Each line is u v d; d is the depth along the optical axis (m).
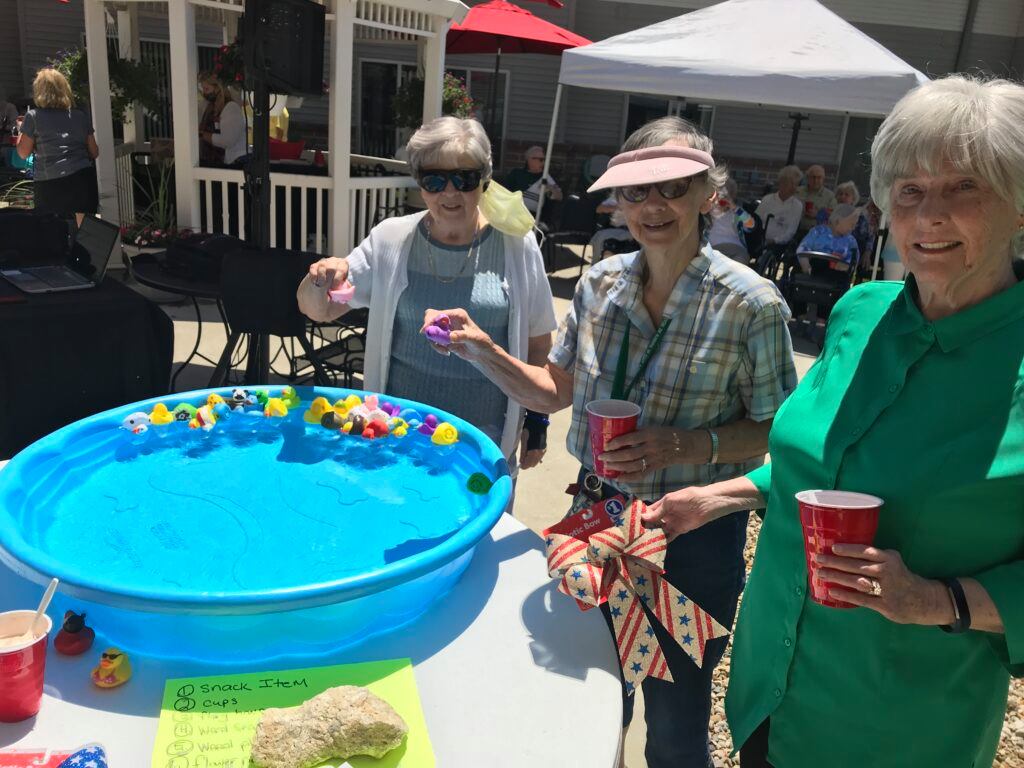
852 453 1.42
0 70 13.20
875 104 6.73
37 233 4.63
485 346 2.06
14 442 3.82
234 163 7.16
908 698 1.41
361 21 6.47
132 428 2.28
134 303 3.98
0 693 1.25
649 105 14.04
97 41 7.51
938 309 1.37
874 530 1.26
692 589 1.95
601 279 2.02
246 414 2.50
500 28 9.84
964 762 1.44
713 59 7.30
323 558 1.71
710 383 1.87
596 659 1.54
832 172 14.22
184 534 1.79
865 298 1.55
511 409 2.66
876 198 1.39
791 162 11.31
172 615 1.41
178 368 5.59
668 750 2.05
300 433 2.42
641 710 2.81
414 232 2.63
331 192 6.74
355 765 1.25
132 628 1.45
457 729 1.35
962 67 13.89
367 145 13.77
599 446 1.74
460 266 2.60
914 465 1.33
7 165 11.83
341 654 1.50
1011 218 1.25
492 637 1.58
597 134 14.16
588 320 2.02
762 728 1.67
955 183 1.24
